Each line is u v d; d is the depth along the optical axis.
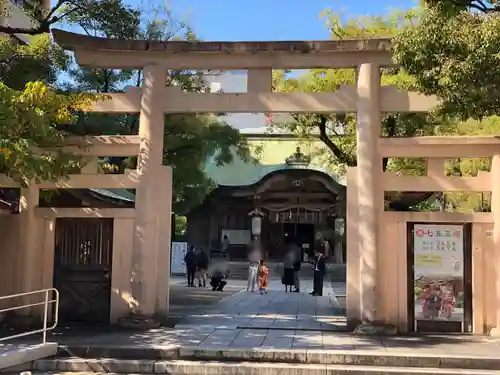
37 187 11.98
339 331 11.16
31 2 13.47
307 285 25.39
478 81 7.96
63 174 10.81
